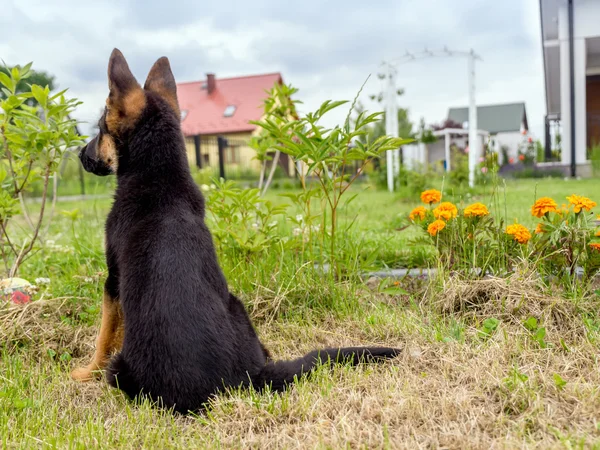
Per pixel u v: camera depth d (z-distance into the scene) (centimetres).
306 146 398
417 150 3103
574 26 1587
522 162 2159
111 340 322
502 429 230
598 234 396
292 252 503
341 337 382
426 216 470
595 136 2122
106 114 325
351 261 473
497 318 371
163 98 331
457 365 298
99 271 484
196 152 2205
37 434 255
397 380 287
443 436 225
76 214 552
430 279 435
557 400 252
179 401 266
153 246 283
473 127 1488
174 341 266
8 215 464
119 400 293
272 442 234
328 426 241
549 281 411
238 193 464
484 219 444
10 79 409
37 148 412
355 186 1980
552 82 2028
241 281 448
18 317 389
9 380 315
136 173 314
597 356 298
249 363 290
